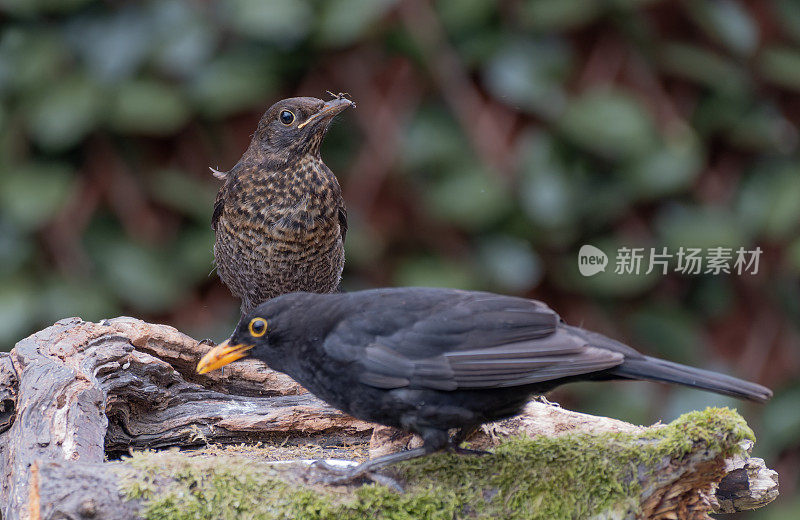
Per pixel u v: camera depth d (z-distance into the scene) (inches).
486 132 426.0
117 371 304.3
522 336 230.8
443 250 435.5
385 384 231.8
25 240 416.2
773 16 454.6
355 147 429.4
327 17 412.5
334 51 427.5
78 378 286.7
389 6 417.4
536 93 418.0
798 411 439.8
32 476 230.5
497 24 429.7
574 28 432.5
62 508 218.8
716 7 434.0
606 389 416.2
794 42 457.1
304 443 319.9
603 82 434.0
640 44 435.5
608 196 428.5
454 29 425.7
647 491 235.1
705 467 234.7
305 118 343.6
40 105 410.9
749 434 232.7
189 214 428.8
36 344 312.2
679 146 425.1
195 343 335.3
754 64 448.8
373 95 427.5
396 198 433.7
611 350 228.8
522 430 290.4
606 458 239.3
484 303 237.1
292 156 345.7
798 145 454.0
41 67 412.8
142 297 418.0
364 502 233.8
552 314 235.9
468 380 227.9
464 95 426.3
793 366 448.1
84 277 420.2
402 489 238.5
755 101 449.4
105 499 223.3
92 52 415.8
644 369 227.1
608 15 427.5
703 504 248.5
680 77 445.1
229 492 231.6
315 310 244.1
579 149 434.0
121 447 309.6
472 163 426.6
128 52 414.0
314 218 350.3
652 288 444.5
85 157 422.9
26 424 273.6
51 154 420.5
